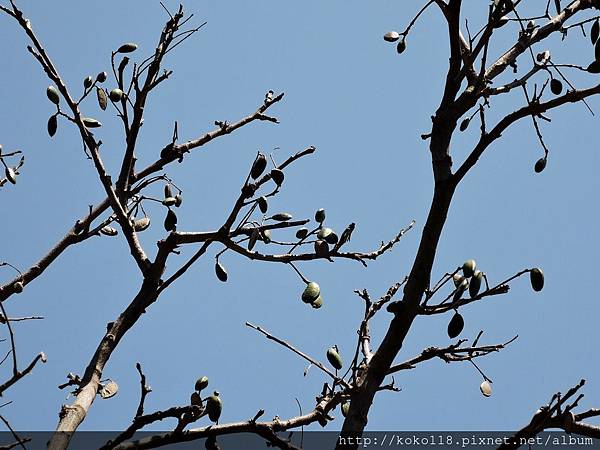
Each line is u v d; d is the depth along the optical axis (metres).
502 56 10.25
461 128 9.80
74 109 10.15
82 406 8.59
